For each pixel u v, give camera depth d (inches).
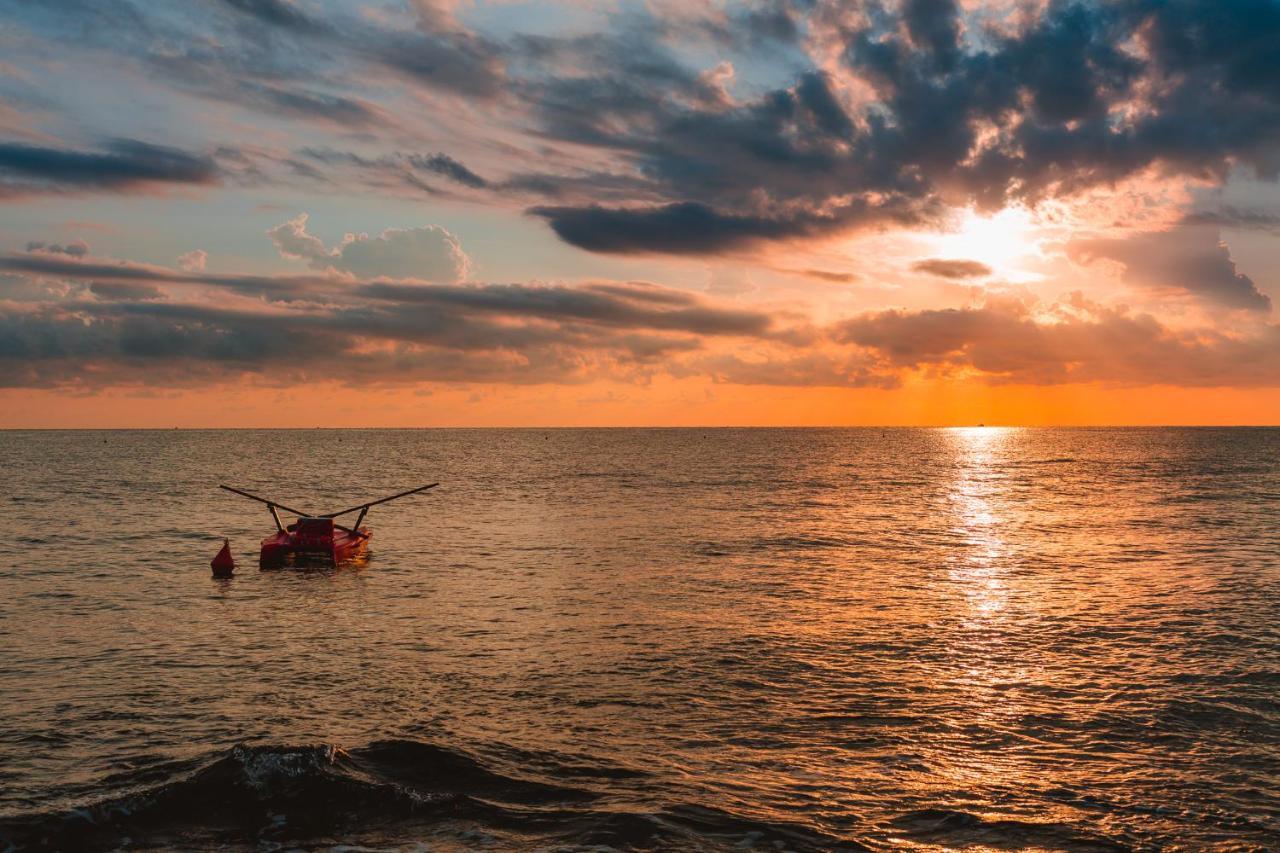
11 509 1968.5
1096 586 1023.0
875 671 666.2
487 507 2048.5
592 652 726.5
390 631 808.3
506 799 431.5
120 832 390.9
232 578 1106.1
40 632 805.9
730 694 610.2
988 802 431.2
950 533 1561.3
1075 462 4463.6
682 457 5098.4
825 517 1831.9
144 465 4136.3
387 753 486.0
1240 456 4990.2
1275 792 442.3
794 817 412.5
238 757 450.3
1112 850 383.6
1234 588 999.6
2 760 484.4
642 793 440.1
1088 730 535.2
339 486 2787.9
